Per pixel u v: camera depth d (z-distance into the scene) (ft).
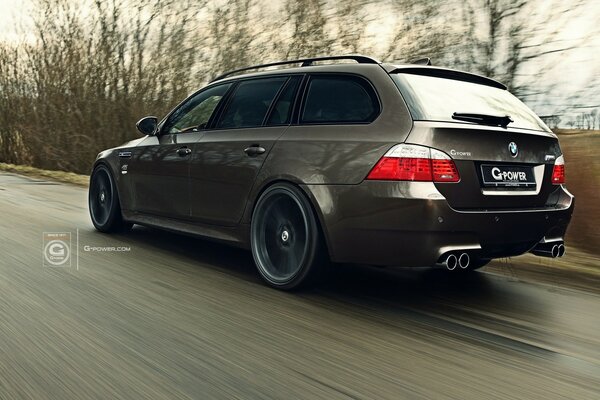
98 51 46.62
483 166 11.87
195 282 13.88
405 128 11.64
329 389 8.32
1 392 7.92
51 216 23.07
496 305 13.01
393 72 12.69
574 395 8.48
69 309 11.44
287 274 13.38
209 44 41.16
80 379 8.36
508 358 9.83
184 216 16.37
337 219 12.23
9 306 11.48
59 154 49.65
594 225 18.35
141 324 10.75
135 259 16.02
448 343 10.43
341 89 13.17
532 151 12.80
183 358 9.23
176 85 43.06
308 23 33.47
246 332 10.55
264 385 8.37
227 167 14.78
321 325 11.14
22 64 52.54
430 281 14.99
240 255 16.94
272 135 13.93
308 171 12.74
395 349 10.03
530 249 13.16
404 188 11.34
